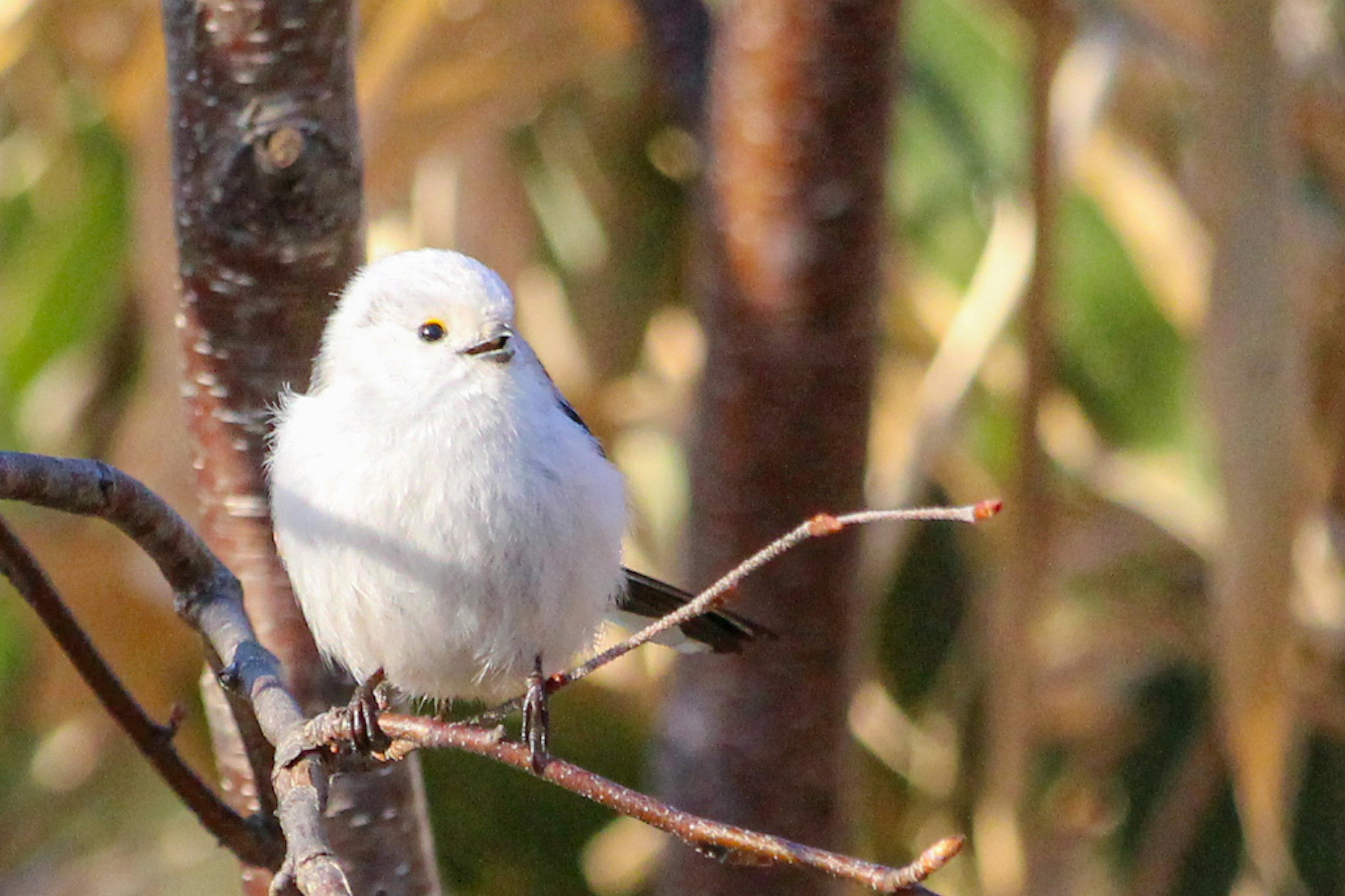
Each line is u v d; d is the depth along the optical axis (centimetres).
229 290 385
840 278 389
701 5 396
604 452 392
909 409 407
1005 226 400
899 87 390
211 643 382
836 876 376
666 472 410
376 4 401
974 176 407
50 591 382
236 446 386
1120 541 410
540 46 402
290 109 384
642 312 414
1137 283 407
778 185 389
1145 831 410
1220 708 406
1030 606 396
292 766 379
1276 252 393
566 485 386
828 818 391
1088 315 407
